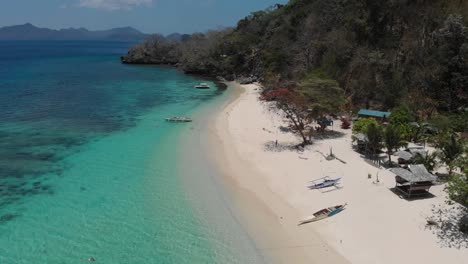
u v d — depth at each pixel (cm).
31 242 2089
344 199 2492
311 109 4016
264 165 3200
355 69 5341
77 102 6000
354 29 6044
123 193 2691
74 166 3209
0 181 2877
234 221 2300
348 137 3912
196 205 2508
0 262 1911
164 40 14288
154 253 1998
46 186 2805
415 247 1944
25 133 4162
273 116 4984
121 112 5334
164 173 3059
